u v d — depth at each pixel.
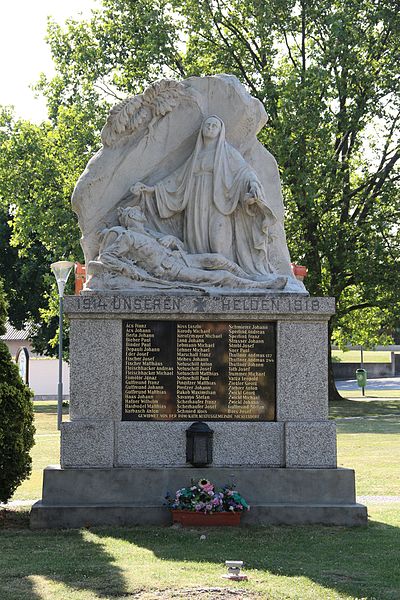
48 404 38.06
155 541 9.34
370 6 30.53
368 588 7.58
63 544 9.19
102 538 9.48
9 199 32.28
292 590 7.47
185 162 11.70
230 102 11.88
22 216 32.00
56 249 32.22
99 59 32.72
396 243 31.70
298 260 30.55
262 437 10.76
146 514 10.26
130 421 10.70
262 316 10.84
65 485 10.43
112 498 10.45
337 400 34.12
